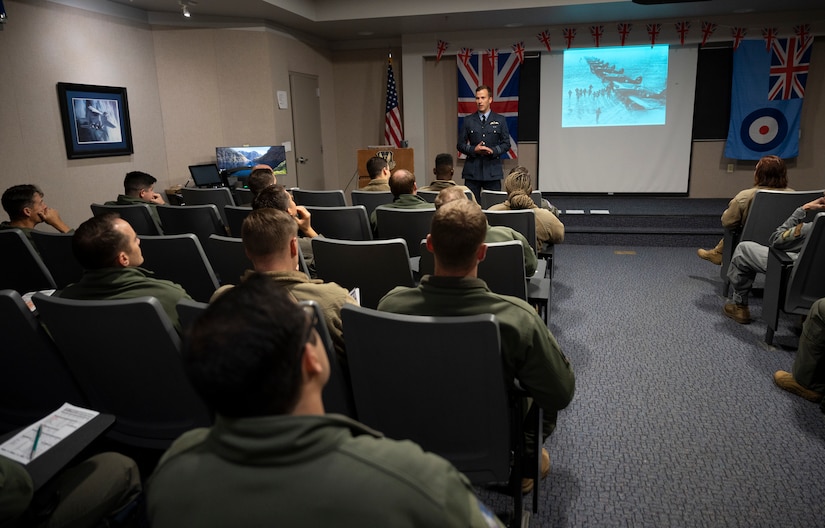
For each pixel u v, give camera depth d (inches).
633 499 76.5
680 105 293.1
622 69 295.1
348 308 53.2
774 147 284.0
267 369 23.8
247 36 268.1
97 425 52.8
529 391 60.2
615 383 110.3
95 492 52.7
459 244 56.4
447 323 49.8
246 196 191.8
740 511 73.7
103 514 52.9
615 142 303.7
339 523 23.2
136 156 243.8
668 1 208.8
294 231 66.0
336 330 61.3
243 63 270.2
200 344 24.2
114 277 67.7
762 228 143.3
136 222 147.2
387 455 24.7
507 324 55.7
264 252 63.8
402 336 52.0
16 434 51.9
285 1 245.3
